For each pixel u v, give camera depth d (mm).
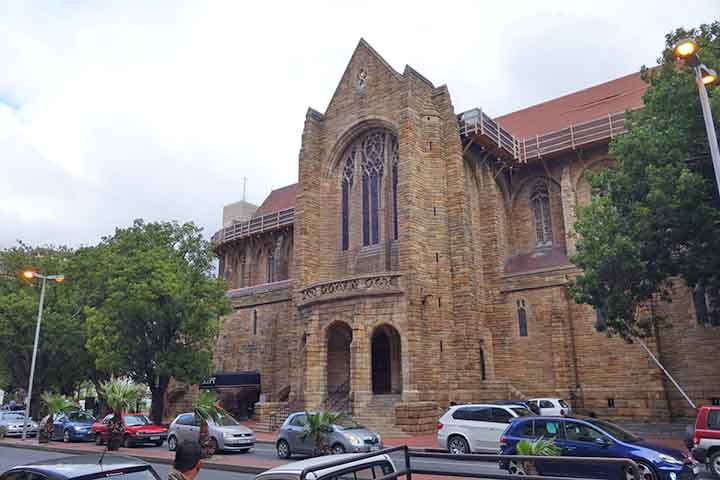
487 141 43344
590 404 37781
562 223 45594
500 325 42312
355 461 6320
